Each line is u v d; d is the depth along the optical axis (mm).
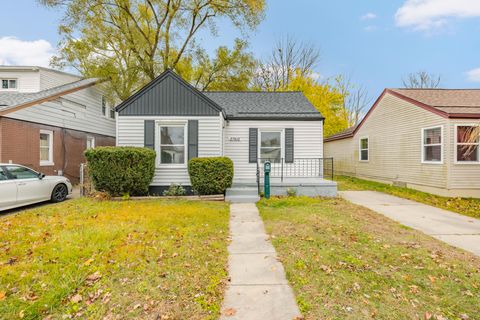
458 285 3121
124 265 3537
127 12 16453
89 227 5109
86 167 9062
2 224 5387
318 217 6109
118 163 7953
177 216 6004
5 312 2596
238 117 10562
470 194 9219
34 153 10398
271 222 5801
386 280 3223
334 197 8977
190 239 4605
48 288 2984
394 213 6938
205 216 6086
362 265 3619
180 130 9031
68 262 3609
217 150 8977
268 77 26922
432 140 10000
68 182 8688
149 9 17859
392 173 12391
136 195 8492
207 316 2564
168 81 8930
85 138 13859
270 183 9078
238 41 20031
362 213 6715
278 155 10758
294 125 10664
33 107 10344
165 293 2936
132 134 8875
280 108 11461
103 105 15859
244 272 3457
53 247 4105
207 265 3627
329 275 3346
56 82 15672
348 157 17109
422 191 10430
